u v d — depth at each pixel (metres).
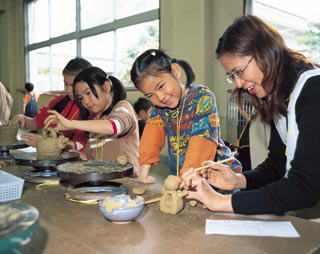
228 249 0.73
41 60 7.05
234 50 0.88
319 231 0.83
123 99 1.74
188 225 0.87
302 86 0.86
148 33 4.64
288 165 0.96
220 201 0.92
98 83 1.58
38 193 1.16
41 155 1.46
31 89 6.41
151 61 1.13
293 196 0.83
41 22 6.91
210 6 3.76
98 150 1.79
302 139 0.82
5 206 0.70
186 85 1.28
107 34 5.32
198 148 1.13
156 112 1.38
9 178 1.16
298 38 3.21
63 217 0.93
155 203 1.05
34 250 0.72
